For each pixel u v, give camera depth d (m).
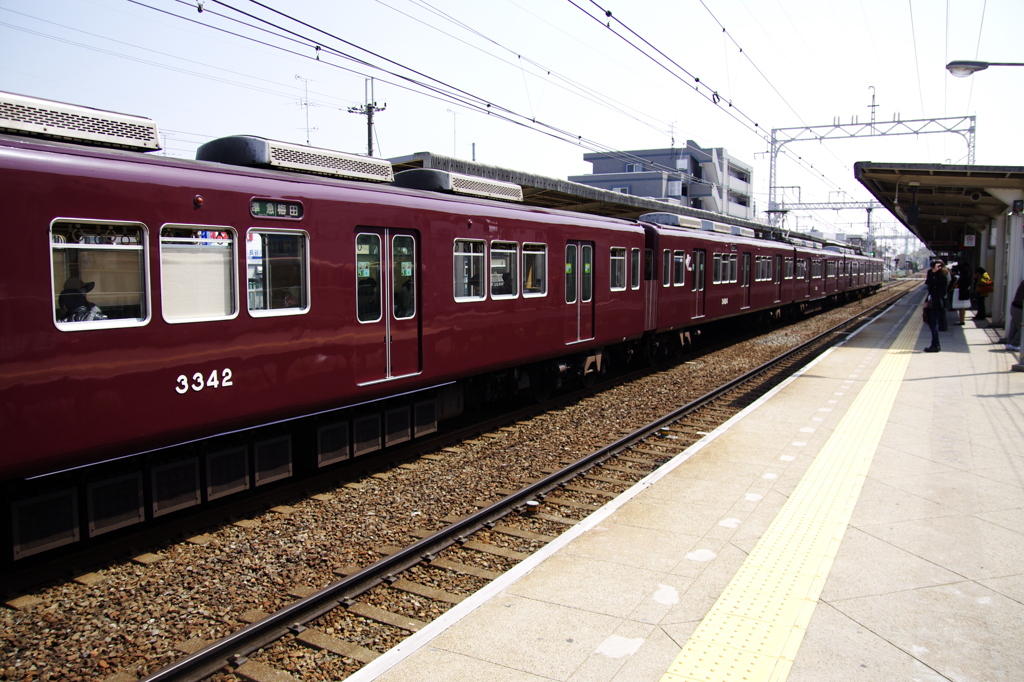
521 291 10.16
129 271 5.46
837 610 4.10
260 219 6.36
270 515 6.41
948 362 13.85
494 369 9.80
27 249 4.79
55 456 4.99
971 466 6.95
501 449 8.74
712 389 12.70
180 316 5.77
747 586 4.44
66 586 4.99
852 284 41.69
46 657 4.07
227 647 3.97
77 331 5.07
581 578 4.59
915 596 4.27
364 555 5.53
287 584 5.00
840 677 3.43
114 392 5.32
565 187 15.63
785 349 18.88
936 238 42.28
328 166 7.53
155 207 5.55
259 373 6.41
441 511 6.54
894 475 6.70
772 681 3.40
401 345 8.07
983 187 15.70
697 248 17.09
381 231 7.72
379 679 3.46
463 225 8.91
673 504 6.00
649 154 58.38
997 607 4.12
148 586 4.98
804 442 7.98
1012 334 15.71
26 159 4.80
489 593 4.38
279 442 6.89
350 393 7.40
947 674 3.45
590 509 6.62
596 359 12.89
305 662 4.00
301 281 6.83
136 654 4.10
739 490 6.35
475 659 3.64
